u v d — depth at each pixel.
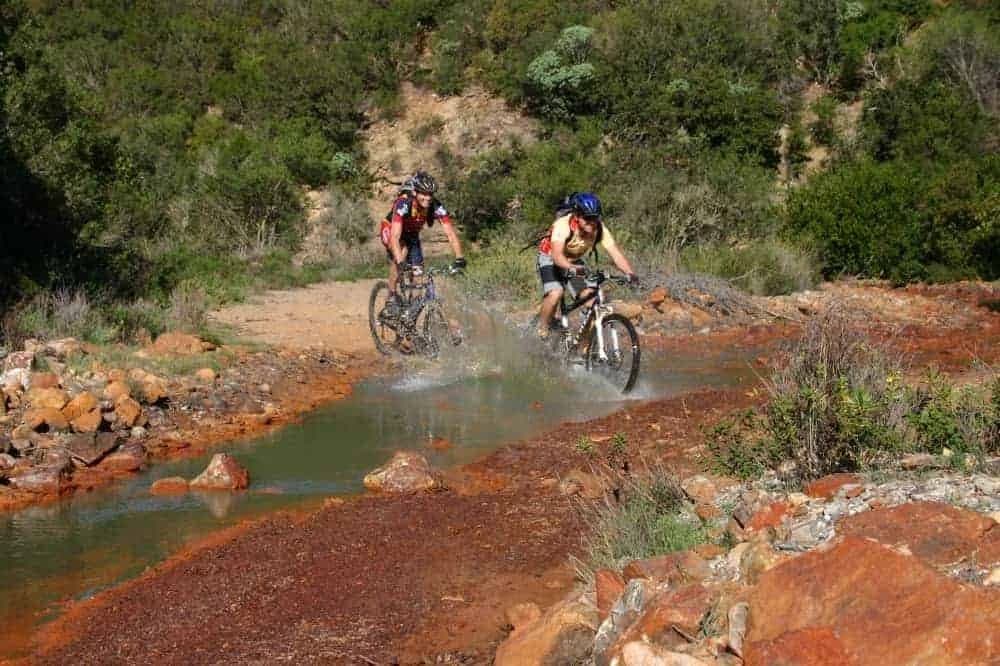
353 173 35.78
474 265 18.77
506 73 38.06
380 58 40.12
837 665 3.18
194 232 26.22
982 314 16.77
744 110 33.00
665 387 10.96
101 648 4.73
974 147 29.23
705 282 17.11
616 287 16.56
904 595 3.30
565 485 6.85
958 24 33.72
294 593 5.27
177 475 7.70
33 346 10.36
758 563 3.95
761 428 6.66
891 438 5.61
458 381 11.27
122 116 38.25
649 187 22.47
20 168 13.96
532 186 28.25
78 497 7.18
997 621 3.10
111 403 8.99
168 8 45.38
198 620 4.99
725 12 37.09
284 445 8.58
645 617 3.83
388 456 8.17
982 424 5.82
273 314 16.02
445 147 36.66
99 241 15.38
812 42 36.44
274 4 45.00
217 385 10.38
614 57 35.66
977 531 3.97
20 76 17.50
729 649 3.54
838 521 4.25
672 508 5.80
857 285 20.20
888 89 32.81
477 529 6.18
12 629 4.98
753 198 22.42
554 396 10.43
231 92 39.44
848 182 21.78
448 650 4.58
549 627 4.19
